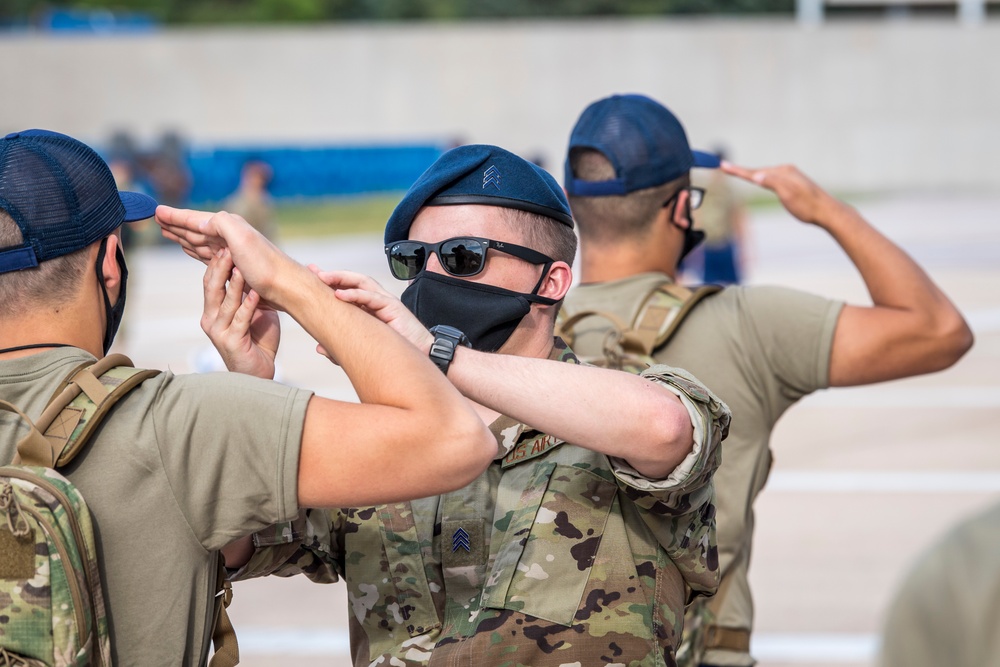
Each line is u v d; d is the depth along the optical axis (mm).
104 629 2615
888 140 58000
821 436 12953
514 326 3490
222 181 51062
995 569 1611
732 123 57406
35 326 2861
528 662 3041
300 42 55812
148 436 2746
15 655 2504
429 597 3262
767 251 33750
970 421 13438
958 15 66562
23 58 55281
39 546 2504
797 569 8805
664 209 4535
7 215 2787
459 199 3439
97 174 2934
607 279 4562
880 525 9781
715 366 4316
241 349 3277
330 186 52844
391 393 2775
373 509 3348
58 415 2709
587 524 3160
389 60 55969
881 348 4242
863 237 4457
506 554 3154
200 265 34969
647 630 3102
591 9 77125
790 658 7242
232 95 55719
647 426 2877
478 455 2756
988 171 58219
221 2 79312
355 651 3439
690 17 77250
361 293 3000
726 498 4277
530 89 56281
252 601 8469
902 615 1680
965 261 29375
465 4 77750
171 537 2742
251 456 2746
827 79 57594
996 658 1589
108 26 59250
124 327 18859
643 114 4516
